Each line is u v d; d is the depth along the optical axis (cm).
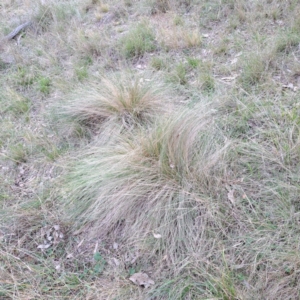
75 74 215
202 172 131
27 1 318
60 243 130
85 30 267
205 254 115
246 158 140
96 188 135
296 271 102
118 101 171
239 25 230
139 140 142
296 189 124
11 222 138
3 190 153
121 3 286
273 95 169
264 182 131
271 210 121
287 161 134
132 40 229
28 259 125
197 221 122
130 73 202
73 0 310
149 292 110
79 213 136
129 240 125
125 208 129
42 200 144
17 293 114
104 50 236
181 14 259
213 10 251
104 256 124
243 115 158
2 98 206
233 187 130
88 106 174
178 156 134
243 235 117
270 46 195
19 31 276
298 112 154
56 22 272
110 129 164
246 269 109
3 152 171
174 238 120
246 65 189
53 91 209
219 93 175
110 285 114
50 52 239
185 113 146
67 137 174
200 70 197
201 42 222
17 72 228
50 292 115
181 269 114
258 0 241
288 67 185
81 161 154
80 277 118
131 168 133
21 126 187
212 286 105
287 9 227
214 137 149
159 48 229
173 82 194
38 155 167
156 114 165
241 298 100
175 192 128
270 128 149
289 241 111
